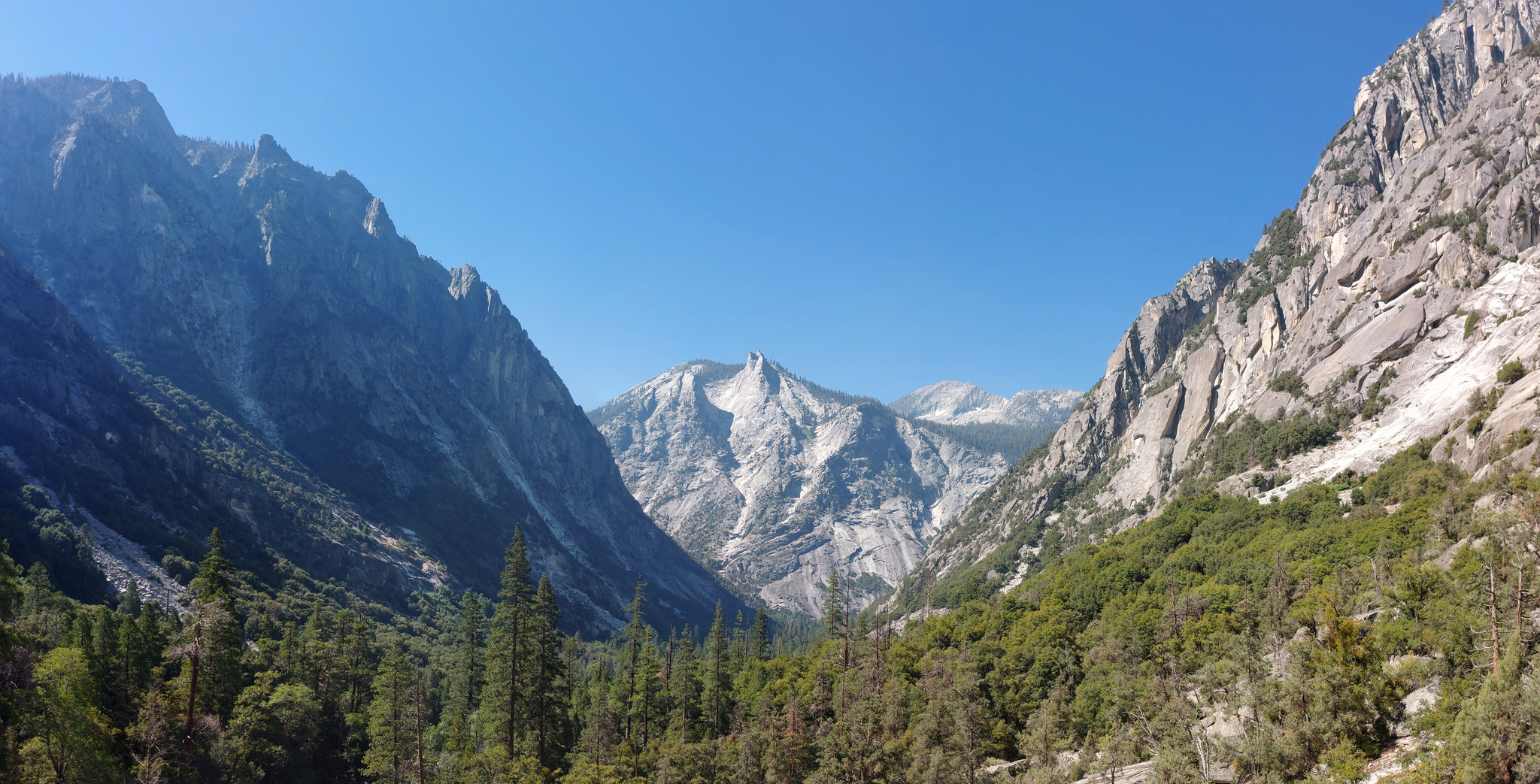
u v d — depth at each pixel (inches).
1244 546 5128.0
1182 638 3927.2
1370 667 2192.4
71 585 6584.6
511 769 3299.7
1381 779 1855.3
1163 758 2289.6
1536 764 1494.8
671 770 3563.0
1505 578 1937.7
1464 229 6692.9
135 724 3127.5
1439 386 6117.1
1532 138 6811.0
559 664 3907.5
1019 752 3907.5
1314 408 7165.4
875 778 3614.7
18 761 2566.4
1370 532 4089.6
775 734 3779.5
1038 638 4913.9
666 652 5359.3
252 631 6441.9
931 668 5014.8
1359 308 7470.5
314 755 4079.7
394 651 3966.5
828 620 6314.0
